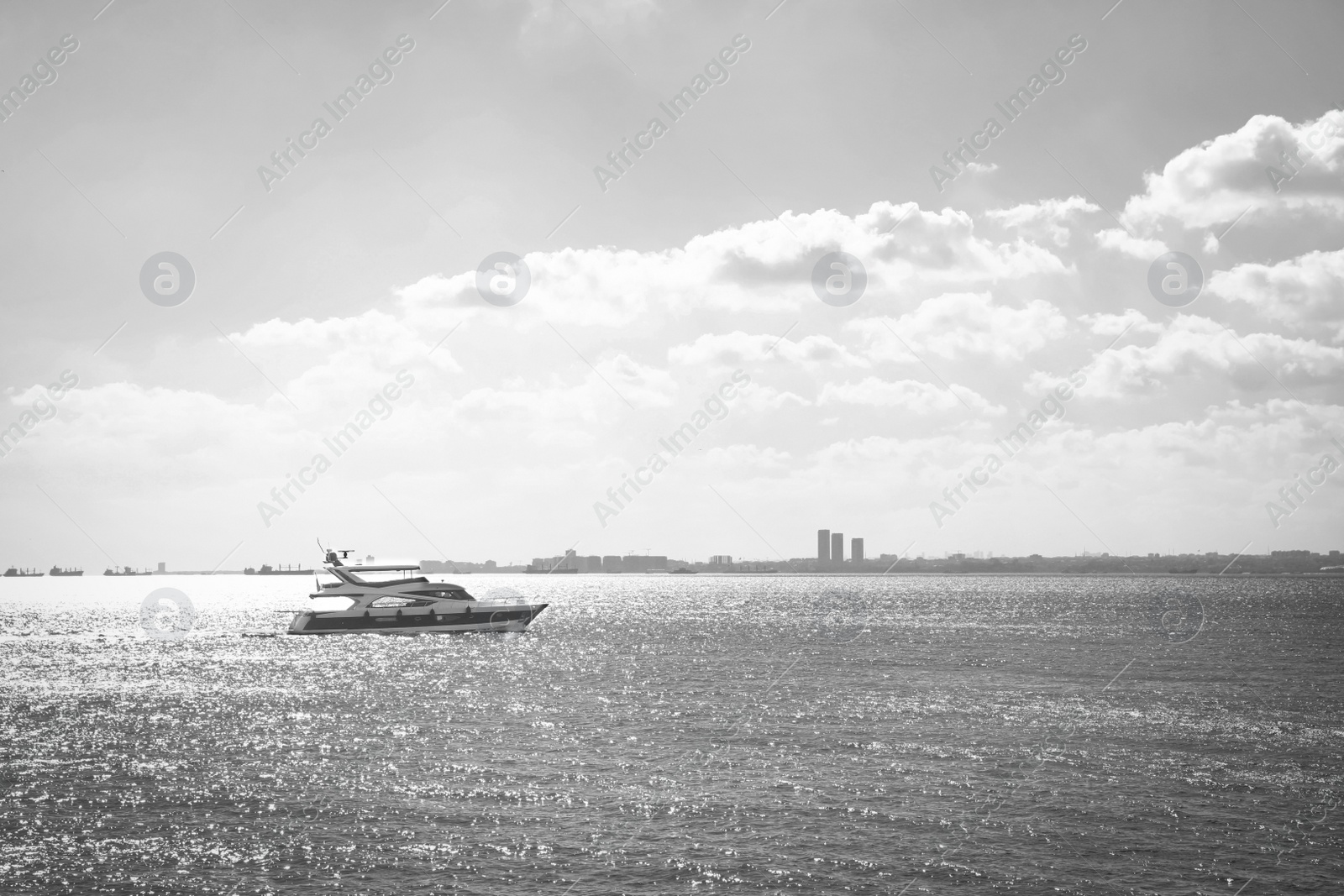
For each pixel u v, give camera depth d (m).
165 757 38.25
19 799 32.16
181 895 24.23
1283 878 25.28
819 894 24.14
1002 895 24.09
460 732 43.56
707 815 30.33
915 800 31.84
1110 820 29.70
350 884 24.81
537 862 26.34
